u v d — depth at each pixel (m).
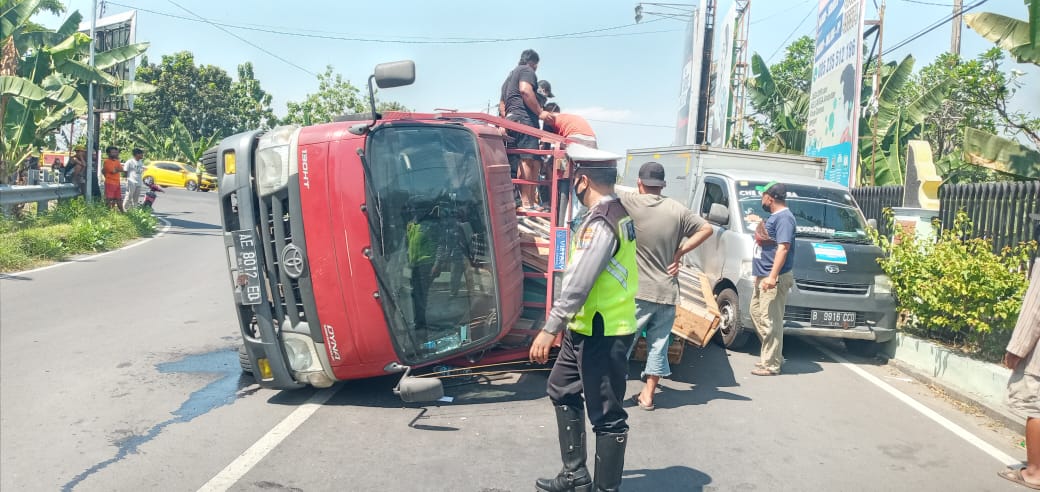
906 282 8.81
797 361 8.91
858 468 5.34
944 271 8.36
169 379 6.88
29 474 4.68
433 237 6.22
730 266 9.22
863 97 21.19
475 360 6.88
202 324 9.13
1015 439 6.27
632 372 7.80
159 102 56.59
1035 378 5.14
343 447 5.33
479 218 6.40
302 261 5.96
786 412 6.64
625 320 4.15
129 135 49.66
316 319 6.04
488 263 6.42
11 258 12.67
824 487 4.95
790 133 23.69
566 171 7.18
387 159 6.07
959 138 20.44
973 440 6.14
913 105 18.22
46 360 7.27
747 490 4.83
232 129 59.50
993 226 9.23
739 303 8.91
